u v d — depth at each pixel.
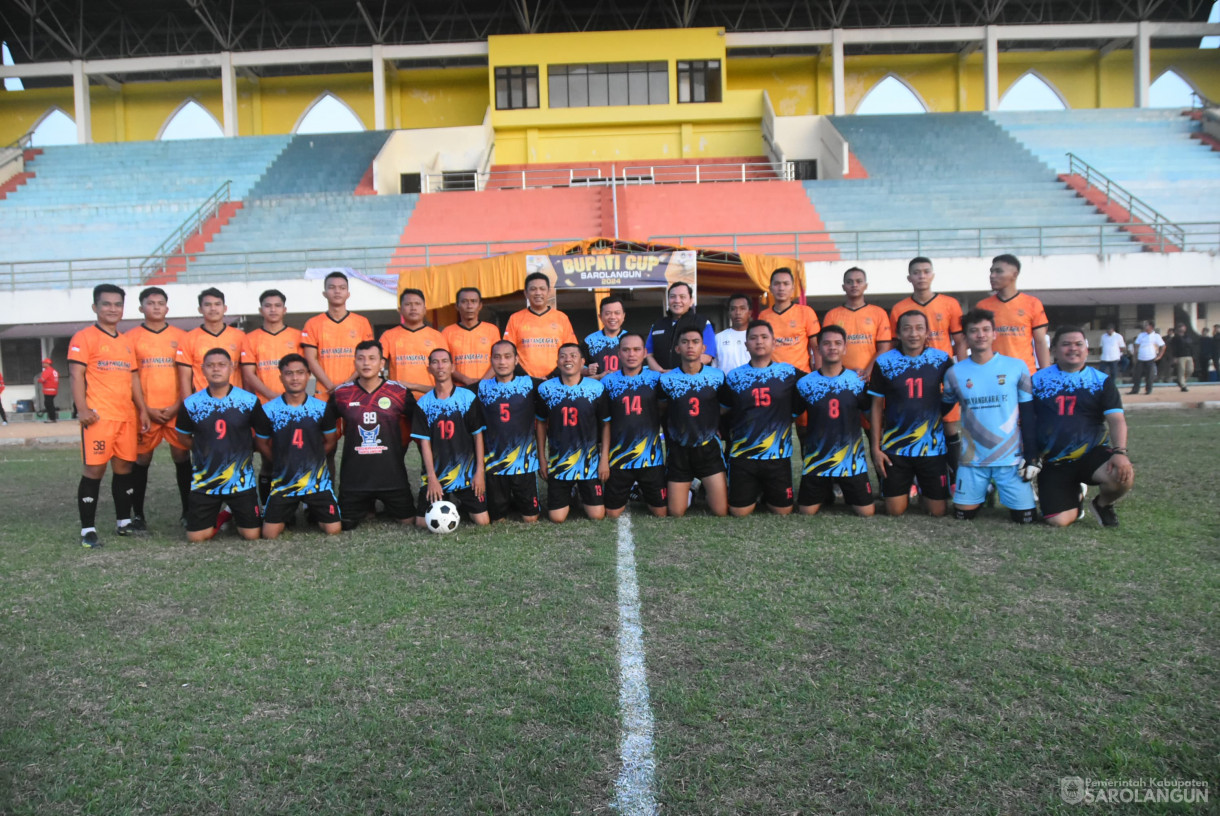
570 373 5.46
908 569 4.09
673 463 5.53
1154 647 3.03
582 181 27.08
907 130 26.75
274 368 6.08
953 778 2.21
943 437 5.43
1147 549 4.36
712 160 27.89
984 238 19.78
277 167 26.09
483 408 5.47
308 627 3.46
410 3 28.67
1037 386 5.02
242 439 5.21
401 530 5.40
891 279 18.30
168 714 2.67
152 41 30.00
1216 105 27.22
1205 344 18.72
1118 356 15.85
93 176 25.78
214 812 2.13
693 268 10.85
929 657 2.99
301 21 29.23
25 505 6.81
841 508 5.75
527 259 10.72
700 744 2.42
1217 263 18.53
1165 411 12.60
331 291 6.14
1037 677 2.81
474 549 4.75
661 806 2.11
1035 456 5.07
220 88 30.62
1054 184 22.80
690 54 27.81
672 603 3.64
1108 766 2.26
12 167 25.75
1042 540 4.62
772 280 6.46
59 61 28.70
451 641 3.25
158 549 5.02
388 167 25.86
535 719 2.59
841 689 2.75
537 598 3.76
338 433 5.85
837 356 5.32
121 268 18.91
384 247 18.00
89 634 3.42
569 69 27.92
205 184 25.20
